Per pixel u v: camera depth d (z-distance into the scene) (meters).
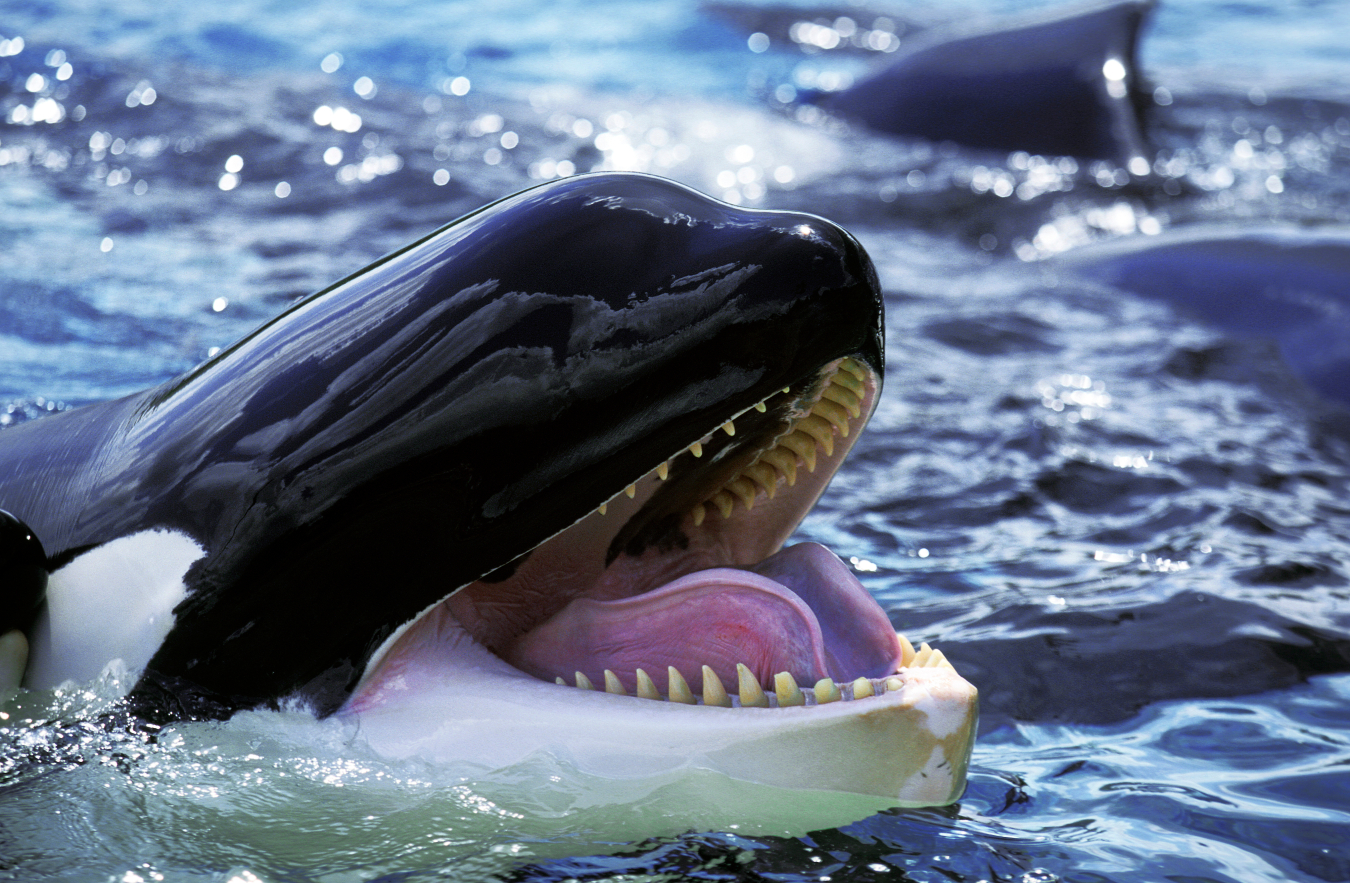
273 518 8.38
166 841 7.90
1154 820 9.05
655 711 7.94
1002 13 56.06
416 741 8.17
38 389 16.22
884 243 28.30
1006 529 14.80
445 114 34.00
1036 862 8.34
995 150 36.06
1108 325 23.12
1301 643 11.84
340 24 46.62
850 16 54.81
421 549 8.28
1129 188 33.00
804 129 37.66
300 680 8.42
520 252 8.41
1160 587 12.93
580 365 8.11
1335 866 8.57
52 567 8.94
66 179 26.61
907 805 7.98
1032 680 11.19
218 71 35.19
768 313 8.01
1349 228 26.45
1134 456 17.02
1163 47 53.09
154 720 8.54
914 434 17.58
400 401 8.30
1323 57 51.94
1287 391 20.38
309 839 7.95
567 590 9.20
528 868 7.85
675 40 50.28
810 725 7.70
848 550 14.09
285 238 24.08
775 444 8.95
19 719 8.64
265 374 8.80
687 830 8.05
